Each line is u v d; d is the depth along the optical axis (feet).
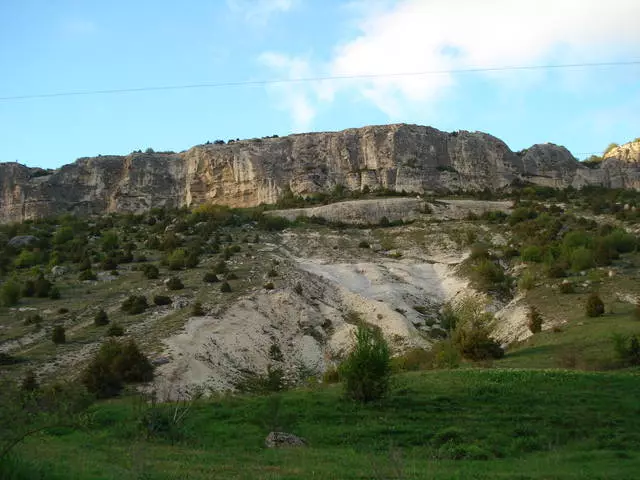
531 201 399.03
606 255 243.40
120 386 134.41
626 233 276.00
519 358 147.64
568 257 248.11
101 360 136.46
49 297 225.97
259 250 305.32
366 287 254.06
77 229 375.66
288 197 449.48
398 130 506.48
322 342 198.70
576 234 265.95
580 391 102.06
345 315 220.64
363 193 449.89
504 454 78.48
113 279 254.27
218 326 185.26
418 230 345.92
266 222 362.53
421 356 160.76
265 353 182.19
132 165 507.71
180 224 355.77
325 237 340.59
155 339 166.40
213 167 495.00
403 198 418.72
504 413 93.35
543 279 236.43
